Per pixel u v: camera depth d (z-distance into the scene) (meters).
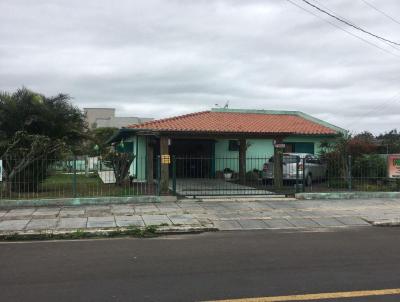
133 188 18.98
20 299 5.90
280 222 12.64
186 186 20.84
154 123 23.73
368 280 6.70
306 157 22.03
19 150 16.67
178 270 7.37
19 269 7.52
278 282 6.61
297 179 17.53
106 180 24.48
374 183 19.39
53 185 19.38
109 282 6.68
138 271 7.32
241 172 23.36
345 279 6.75
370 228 12.05
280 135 20.27
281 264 7.76
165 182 17.02
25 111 18.73
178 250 9.05
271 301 5.75
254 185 21.56
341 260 8.06
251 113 29.50
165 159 16.72
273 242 9.92
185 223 12.02
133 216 13.02
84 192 17.11
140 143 25.16
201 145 26.84
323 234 11.05
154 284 6.54
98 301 5.79
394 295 5.98
